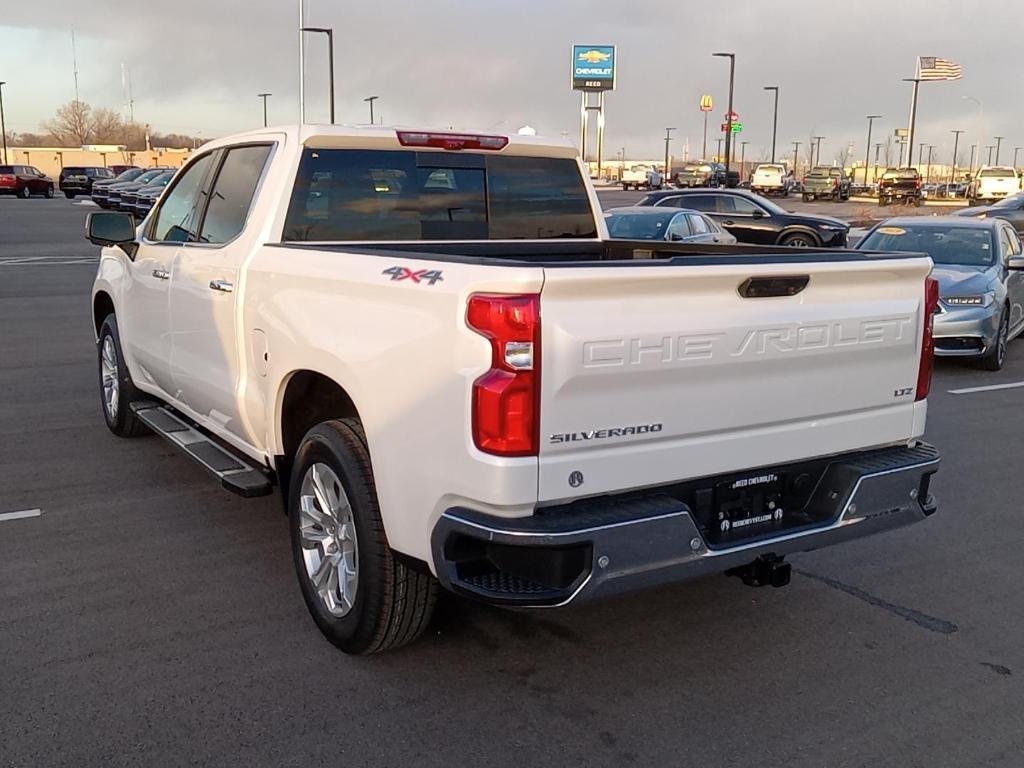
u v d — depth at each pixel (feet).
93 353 35.58
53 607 14.56
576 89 284.82
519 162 17.97
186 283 17.34
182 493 19.95
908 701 12.35
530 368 10.00
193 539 17.44
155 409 20.81
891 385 13.20
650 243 18.35
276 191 15.35
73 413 26.53
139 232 21.06
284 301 13.73
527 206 18.12
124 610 14.51
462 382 10.33
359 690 12.35
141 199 114.83
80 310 46.62
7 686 12.25
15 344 37.29
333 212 15.87
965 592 15.87
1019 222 85.46
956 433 26.58
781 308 11.73
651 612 14.90
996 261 37.73
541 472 10.23
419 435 10.98
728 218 70.54
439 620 14.12
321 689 12.35
